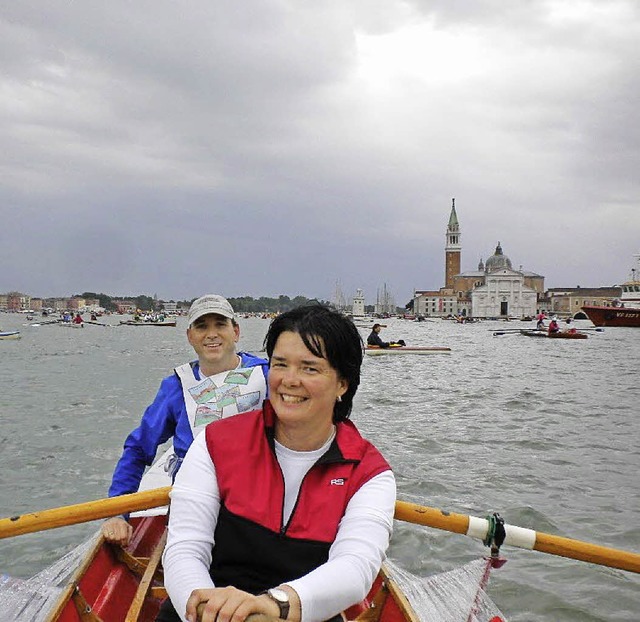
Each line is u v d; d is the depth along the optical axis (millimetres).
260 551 2545
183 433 4301
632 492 7977
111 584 3711
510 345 44125
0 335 47375
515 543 3547
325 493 2582
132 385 19516
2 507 7371
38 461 9359
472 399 16375
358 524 2500
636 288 78938
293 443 2637
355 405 15219
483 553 6105
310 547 2535
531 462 9453
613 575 5648
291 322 2594
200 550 2531
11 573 5652
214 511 2615
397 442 10852
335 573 2285
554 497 7758
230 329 4422
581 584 5488
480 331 80438
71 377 21828
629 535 6574
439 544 6285
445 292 197625
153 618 3457
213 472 2652
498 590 5367
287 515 2572
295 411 2551
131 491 4254
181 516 2592
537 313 175500
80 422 12703
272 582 2568
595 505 7469
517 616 5004
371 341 32438
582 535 6582
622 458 9766
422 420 13195
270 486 2584
